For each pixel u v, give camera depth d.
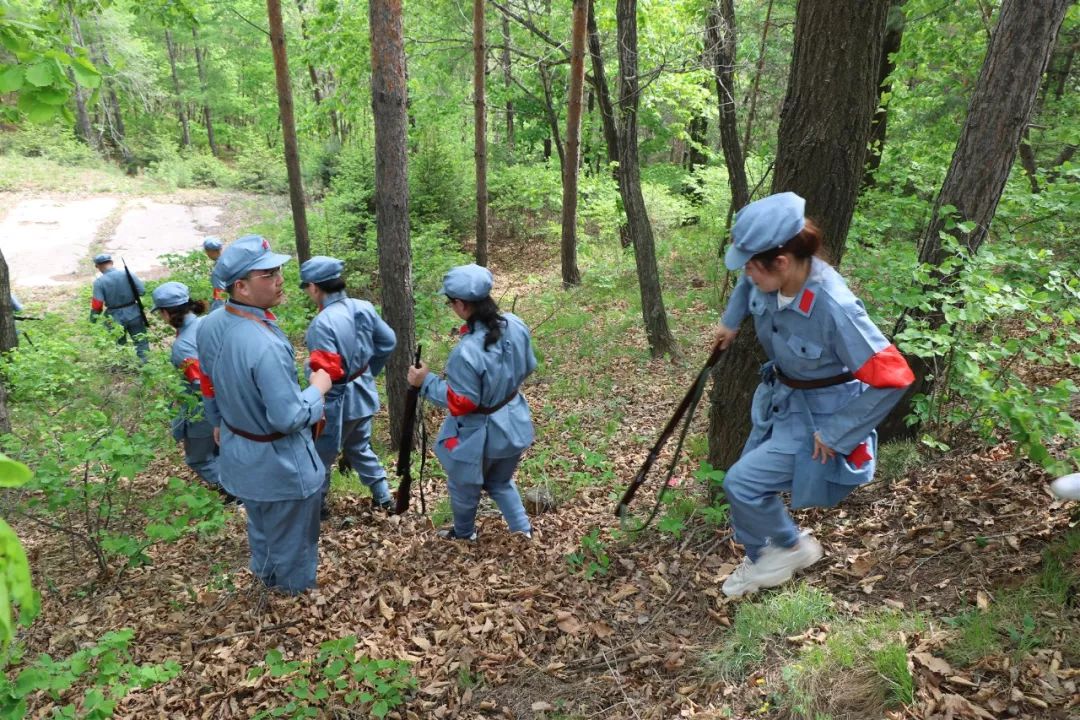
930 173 6.85
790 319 2.52
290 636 3.55
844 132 3.60
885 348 2.37
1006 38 3.86
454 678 3.12
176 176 27.77
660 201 15.42
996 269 4.84
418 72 15.18
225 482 3.77
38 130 28.31
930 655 2.58
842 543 3.56
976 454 3.97
